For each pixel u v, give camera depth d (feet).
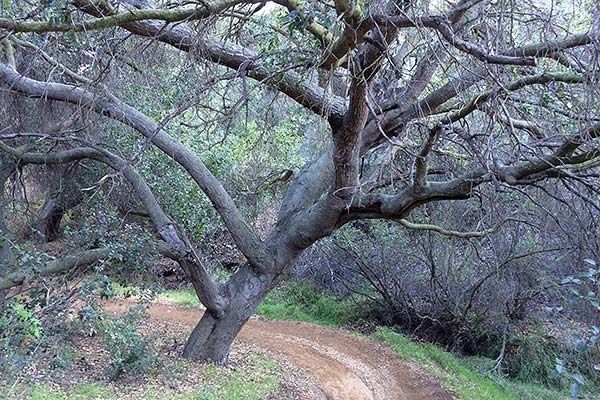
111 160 32.53
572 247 26.40
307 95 26.37
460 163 36.68
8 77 29.66
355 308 58.03
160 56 31.27
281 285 64.75
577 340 14.74
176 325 43.37
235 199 54.60
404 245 54.95
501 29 17.46
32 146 34.88
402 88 31.83
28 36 31.65
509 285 48.80
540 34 20.01
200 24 20.52
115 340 29.07
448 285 52.01
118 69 28.35
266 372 34.17
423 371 42.78
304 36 21.21
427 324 54.70
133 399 25.70
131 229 33.01
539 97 21.91
